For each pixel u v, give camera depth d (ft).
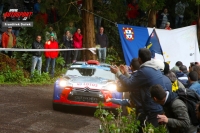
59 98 42.83
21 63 69.72
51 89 58.44
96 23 78.64
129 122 23.67
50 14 74.59
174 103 20.81
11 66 65.46
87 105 42.27
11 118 38.17
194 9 92.02
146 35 68.08
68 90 42.60
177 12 86.58
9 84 59.06
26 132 33.63
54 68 69.72
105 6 77.87
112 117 23.38
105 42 73.41
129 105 27.48
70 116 41.45
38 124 36.73
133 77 24.36
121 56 84.79
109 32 83.76
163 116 20.57
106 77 45.47
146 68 24.25
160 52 53.11
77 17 71.41
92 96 42.24
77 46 71.87
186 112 20.71
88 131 35.78
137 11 84.33
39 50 63.41
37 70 65.62
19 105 44.52
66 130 35.58
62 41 74.64
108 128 23.16
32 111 42.04
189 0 84.99
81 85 42.70
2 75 61.98
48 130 34.99
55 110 43.73
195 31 69.36
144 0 72.33
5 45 66.13
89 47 71.46
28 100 48.08
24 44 71.31
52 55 67.67
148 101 24.26
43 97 51.11
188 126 20.65
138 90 24.59
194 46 69.41
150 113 24.29
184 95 21.12
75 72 46.16
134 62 26.81
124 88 25.49
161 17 83.76
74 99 42.45
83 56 72.54
